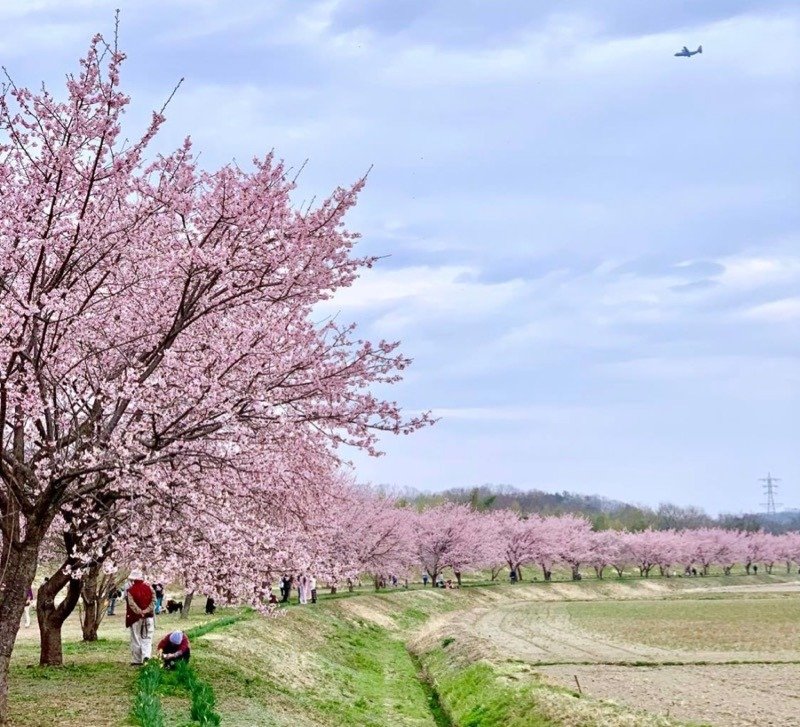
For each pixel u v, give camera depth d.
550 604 72.69
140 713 13.30
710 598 78.44
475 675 24.53
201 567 14.96
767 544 143.50
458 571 81.81
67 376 14.19
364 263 15.19
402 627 45.59
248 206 13.50
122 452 12.52
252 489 15.30
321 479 17.02
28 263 14.08
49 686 16.16
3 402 12.23
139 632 19.19
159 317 14.84
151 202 14.09
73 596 18.77
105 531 15.06
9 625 12.85
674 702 22.08
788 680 26.16
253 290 14.33
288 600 41.44
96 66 12.25
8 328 11.83
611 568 141.25
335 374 14.79
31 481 13.31
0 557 14.77
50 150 12.34
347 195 14.23
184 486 14.38
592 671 28.36
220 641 23.58
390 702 24.12
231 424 13.66
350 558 50.19
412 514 79.00
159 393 13.63
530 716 18.73
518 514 113.50
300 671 24.23
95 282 15.27
